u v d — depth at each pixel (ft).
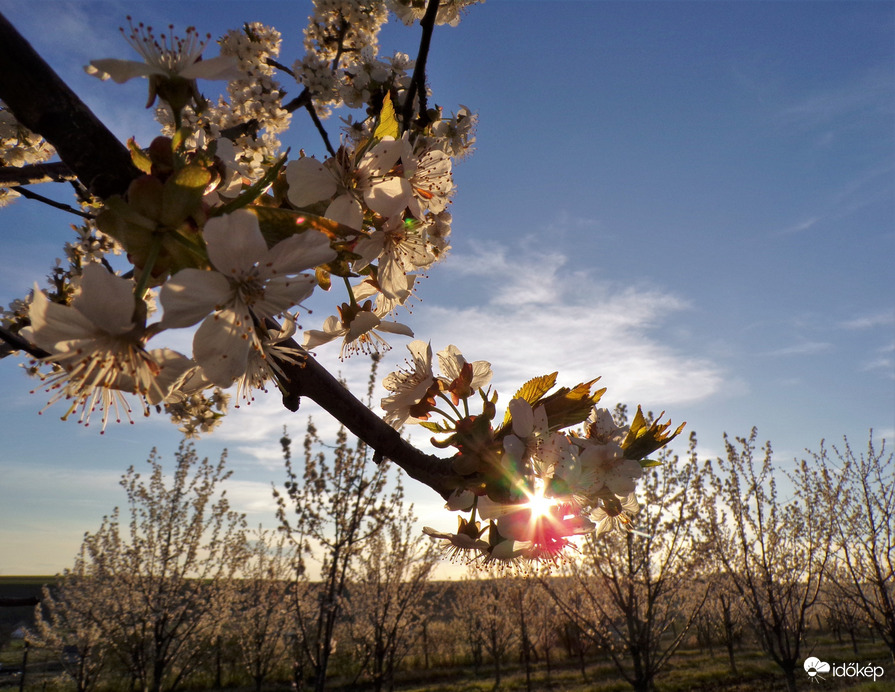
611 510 3.80
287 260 2.38
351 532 23.48
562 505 3.55
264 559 44.91
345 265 3.10
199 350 2.39
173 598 32.22
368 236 3.19
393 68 7.82
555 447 3.46
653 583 28.40
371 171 3.14
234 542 40.47
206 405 12.48
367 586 32.35
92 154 2.28
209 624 39.04
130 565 34.45
